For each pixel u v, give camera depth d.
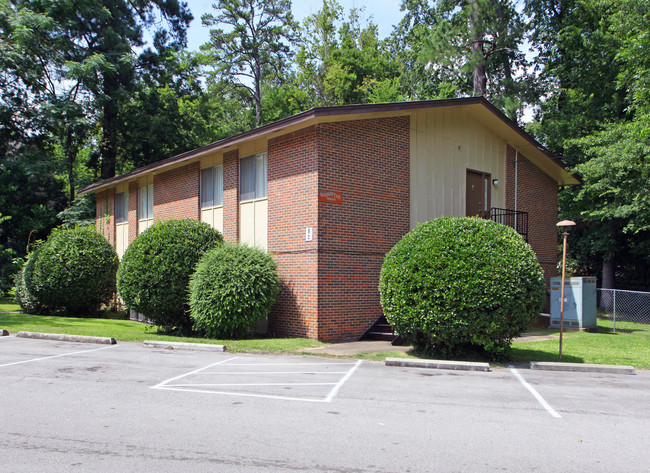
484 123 17.83
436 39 29.14
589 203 24.52
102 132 34.97
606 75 24.56
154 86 36.41
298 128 13.77
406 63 38.09
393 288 10.50
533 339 14.47
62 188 34.06
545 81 29.08
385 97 36.88
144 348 11.76
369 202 14.20
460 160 16.95
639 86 17.84
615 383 8.64
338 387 7.79
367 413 6.33
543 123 26.22
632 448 5.18
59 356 10.41
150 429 5.60
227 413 6.26
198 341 12.39
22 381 8.00
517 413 6.45
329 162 13.36
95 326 15.90
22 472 4.39
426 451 5.00
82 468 4.48
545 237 20.39
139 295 14.20
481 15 28.19
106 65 30.69
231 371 8.99
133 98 35.34
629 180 19.61
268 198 14.77
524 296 9.91
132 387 7.64
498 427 5.84
